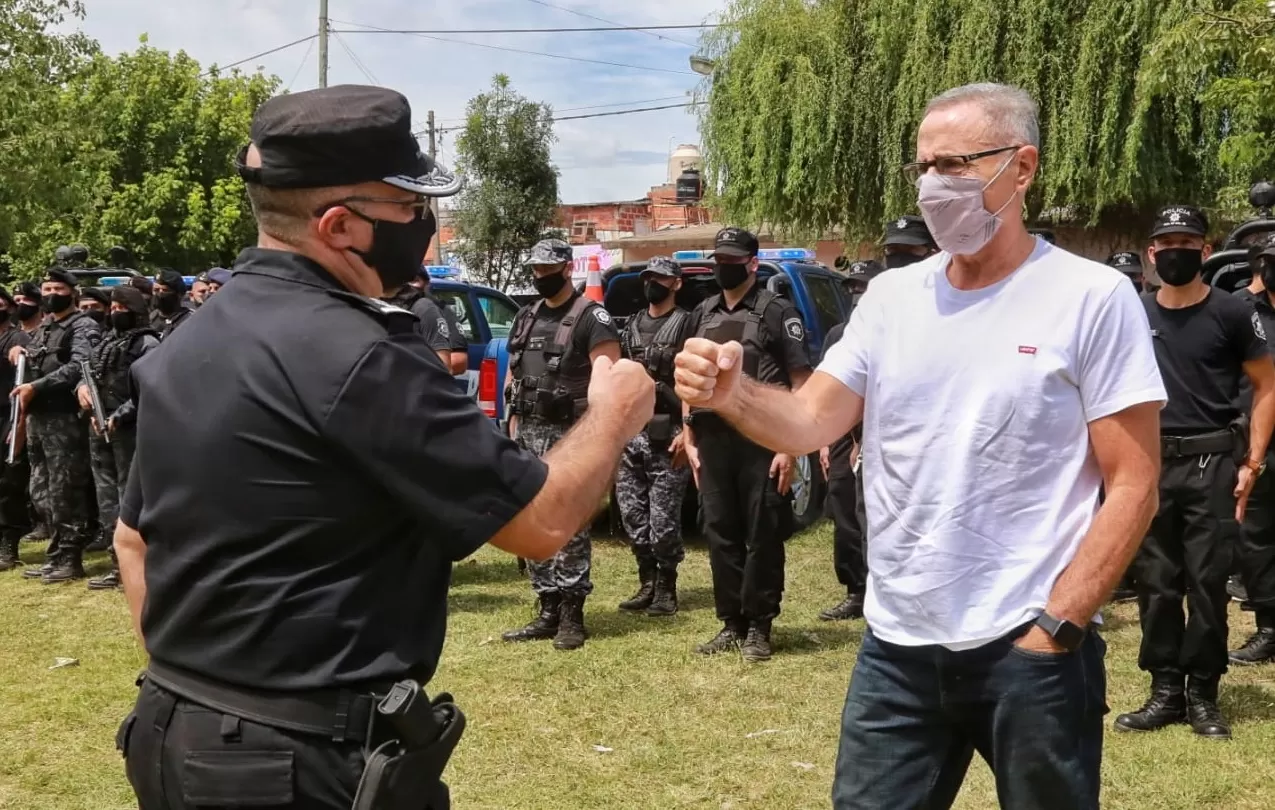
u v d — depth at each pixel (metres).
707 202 16.08
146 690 1.67
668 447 5.82
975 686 2.06
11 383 7.63
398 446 1.54
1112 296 2.03
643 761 3.89
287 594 1.56
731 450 4.93
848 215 14.11
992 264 2.13
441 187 1.69
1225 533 3.99
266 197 1.65
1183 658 4.09
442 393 1.60
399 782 1.55
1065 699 2.01
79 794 3.70
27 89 15.69
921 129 2.18
